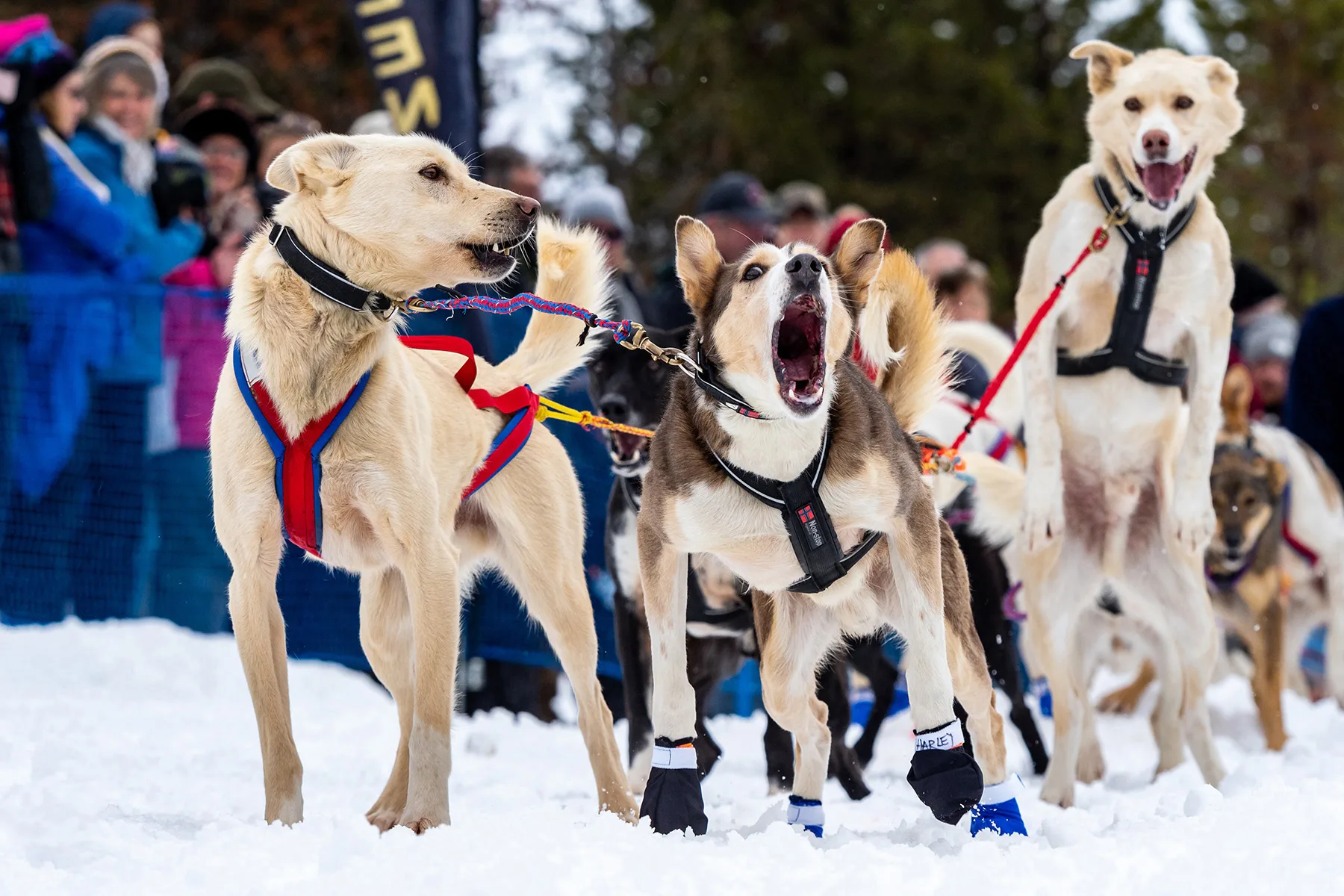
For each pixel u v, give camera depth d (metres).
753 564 4.61
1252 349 11.96
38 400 8.51
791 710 4.92
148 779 5.60
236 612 4.68
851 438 4.45
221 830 4.30
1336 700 9.70
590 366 7.39
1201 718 6.45
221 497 4.70
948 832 4.55
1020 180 32.09
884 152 32.81
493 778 6.45
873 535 4.65
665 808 4.48
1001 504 6.57
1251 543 8.10
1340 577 9.49
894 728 9.12
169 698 7.82
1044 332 6.30
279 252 4.61
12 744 6.03
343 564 4.93
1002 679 7.03
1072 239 6.30
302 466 4.58
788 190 10.29
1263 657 8.18
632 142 26.77
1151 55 6.35
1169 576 6.45
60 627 8.41
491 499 5.45
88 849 3.98
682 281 4.71
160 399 8.58
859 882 3.52
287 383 4.57
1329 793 4.43
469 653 9.13
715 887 3.50
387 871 3.60
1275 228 36.53
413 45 9.75
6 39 8.37
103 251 8.59
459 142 9.77
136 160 8.91
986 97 32.22
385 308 4.65
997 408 7.56
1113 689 11.55
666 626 4.60
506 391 5.57
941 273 10.16
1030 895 3.46
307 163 4.55
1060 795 6.27
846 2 33.22
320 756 6.61
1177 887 3.48
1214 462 8.30
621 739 8.34
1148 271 6.15
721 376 4.50
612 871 3.61
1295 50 36.03
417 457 4.73
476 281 4.72
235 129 9.19
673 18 28.36
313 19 19.34
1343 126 35.66
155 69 8.91
